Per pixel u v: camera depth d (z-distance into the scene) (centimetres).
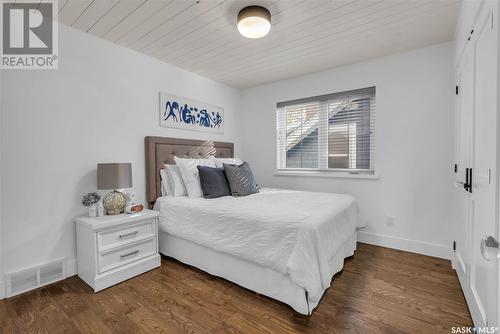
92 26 209
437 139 243
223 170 278
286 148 359
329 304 166
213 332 140
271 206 202
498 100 99
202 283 197
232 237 186
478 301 131
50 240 198
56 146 202
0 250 174
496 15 103
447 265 225
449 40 233
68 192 209
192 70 312
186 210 223
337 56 270
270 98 365
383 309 160
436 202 245
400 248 264
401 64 260
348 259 239
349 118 301
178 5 180
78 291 185
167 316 155
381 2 176
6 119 177
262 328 143
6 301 171
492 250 79
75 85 213
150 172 264
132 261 208
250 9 176
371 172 288
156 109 278
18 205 183
